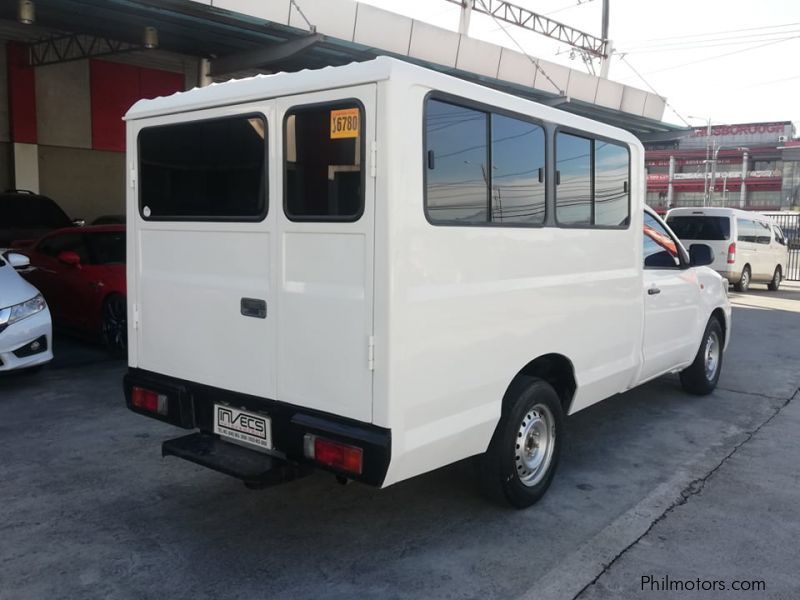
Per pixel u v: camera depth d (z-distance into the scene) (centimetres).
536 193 401
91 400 640
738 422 618
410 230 317
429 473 480
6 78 1510
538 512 423
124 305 777
